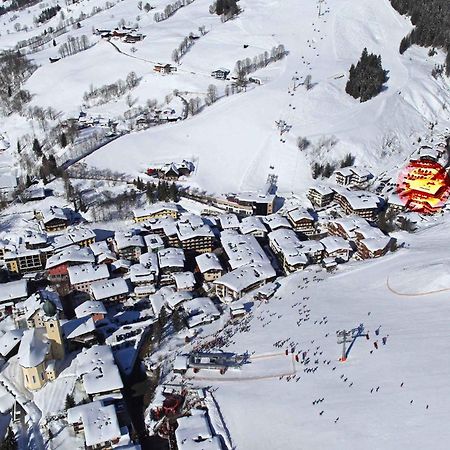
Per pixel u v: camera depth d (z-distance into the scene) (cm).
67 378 12656
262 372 12244
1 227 19338
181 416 11375
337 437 10306
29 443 11156
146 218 19462
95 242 18088
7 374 12900
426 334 12975
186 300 15188
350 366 12144
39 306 13612
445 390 11100
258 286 16125
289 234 18262
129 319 14912
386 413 10719
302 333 13512
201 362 12556
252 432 10744
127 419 11312
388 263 16762
